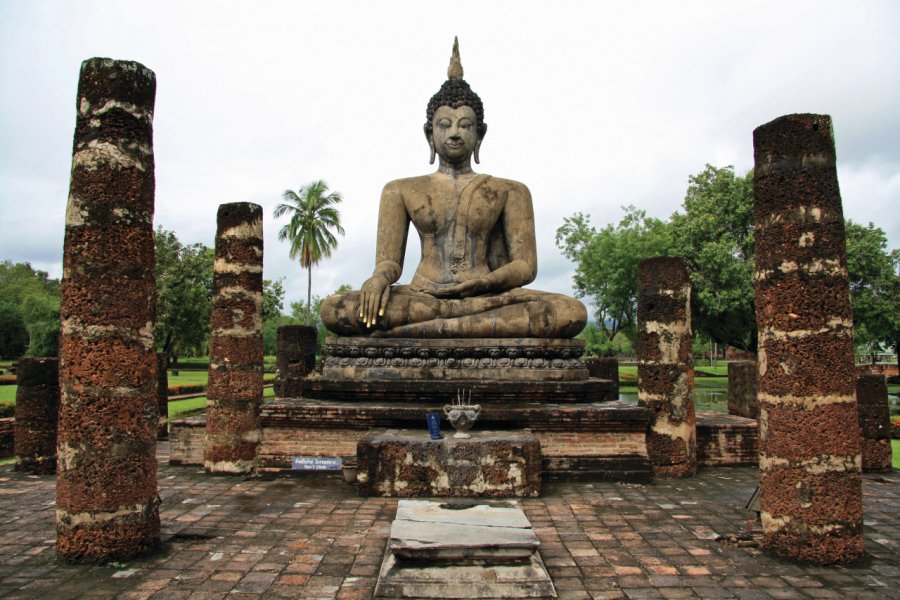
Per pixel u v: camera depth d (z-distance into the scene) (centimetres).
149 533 601
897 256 2995
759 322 629
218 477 952
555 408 939
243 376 987
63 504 585
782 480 593
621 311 3834
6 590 516
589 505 778
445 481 810
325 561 580
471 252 1234
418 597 487
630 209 3712
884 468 1016
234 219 1007
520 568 504
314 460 941
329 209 3988
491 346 1079
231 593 508
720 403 2542
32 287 6769
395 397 1028
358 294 1145
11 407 1939
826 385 582
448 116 1254
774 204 611
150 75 634
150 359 621
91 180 597
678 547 621
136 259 608
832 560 570
